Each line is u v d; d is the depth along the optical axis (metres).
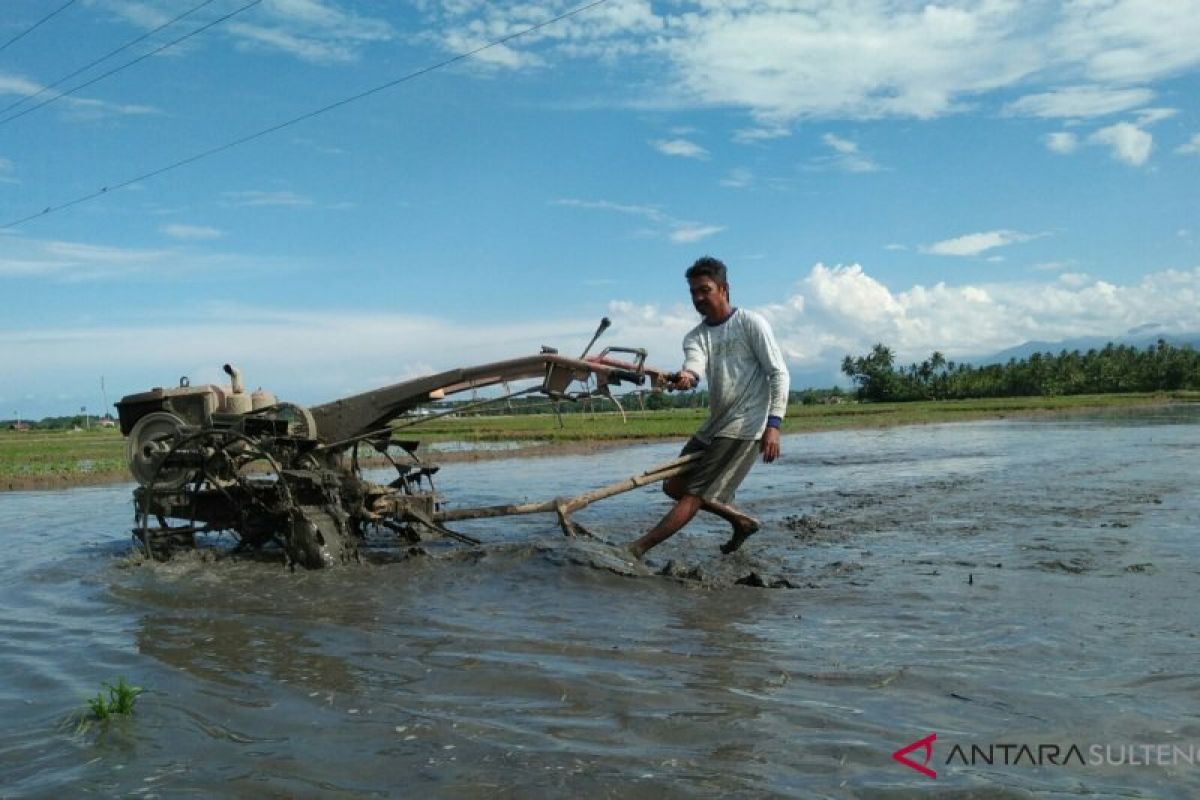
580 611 5.40
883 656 4.20
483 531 9.06
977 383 101.62
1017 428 30.91
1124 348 105.56
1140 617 4.78
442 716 3.58
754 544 7.75
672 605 5.50
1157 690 3.63
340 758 3.18
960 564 6.43
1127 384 91.31
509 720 3.51
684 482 7.53
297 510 7.26
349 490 7.97
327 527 7.23
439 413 7.96
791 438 29.44
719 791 2.81
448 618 5.31
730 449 6.91
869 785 2.82
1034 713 3.41
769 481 13.78
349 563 7.20
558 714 3.56
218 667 4.38
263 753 3.26
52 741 3.43
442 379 7.84
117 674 4.31
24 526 10.70
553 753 3.15
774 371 6.72
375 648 4.66
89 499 14.32
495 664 4.25
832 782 2.86
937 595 5.45
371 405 8.10
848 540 7.78
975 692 3.66
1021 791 2.75
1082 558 6.44
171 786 2.99
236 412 8.48
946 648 4.31
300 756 3.21
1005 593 5.44
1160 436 22.38
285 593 6.23
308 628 5.14
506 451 23.94
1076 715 3.38
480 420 52.06
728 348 6.94
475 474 16.94
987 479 12.84
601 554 6.82
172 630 5.20
